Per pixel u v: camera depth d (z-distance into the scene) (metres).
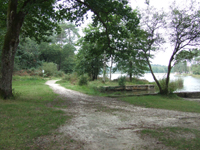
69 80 31.19
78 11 11.40
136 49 15.39
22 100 9.19
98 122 6.00
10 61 8.94
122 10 10.51
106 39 13.82
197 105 10.88
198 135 4.62
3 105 6.96
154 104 10.71
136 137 4.47
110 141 4.17
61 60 59.88
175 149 3.65
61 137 4.22
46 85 22.89
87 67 30.41
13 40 8.85
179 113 8.11
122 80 25.73
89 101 11.27
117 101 11.86
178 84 25.98
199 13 12.88
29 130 4.47
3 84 8.80
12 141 3.68
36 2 9.27
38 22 12.95
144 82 33.56
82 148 3.66
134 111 8.38
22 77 29.81
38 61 44.12
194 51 14.08
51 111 7.05
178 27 13.63
